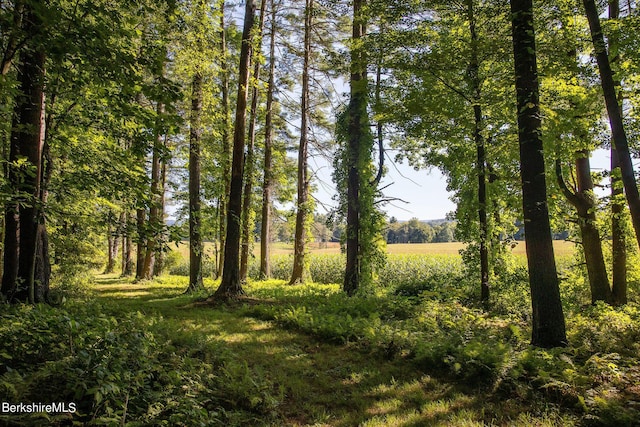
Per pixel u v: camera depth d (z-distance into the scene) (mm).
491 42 8906
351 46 11656
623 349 6340
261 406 4141
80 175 5527
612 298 11297
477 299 10430
